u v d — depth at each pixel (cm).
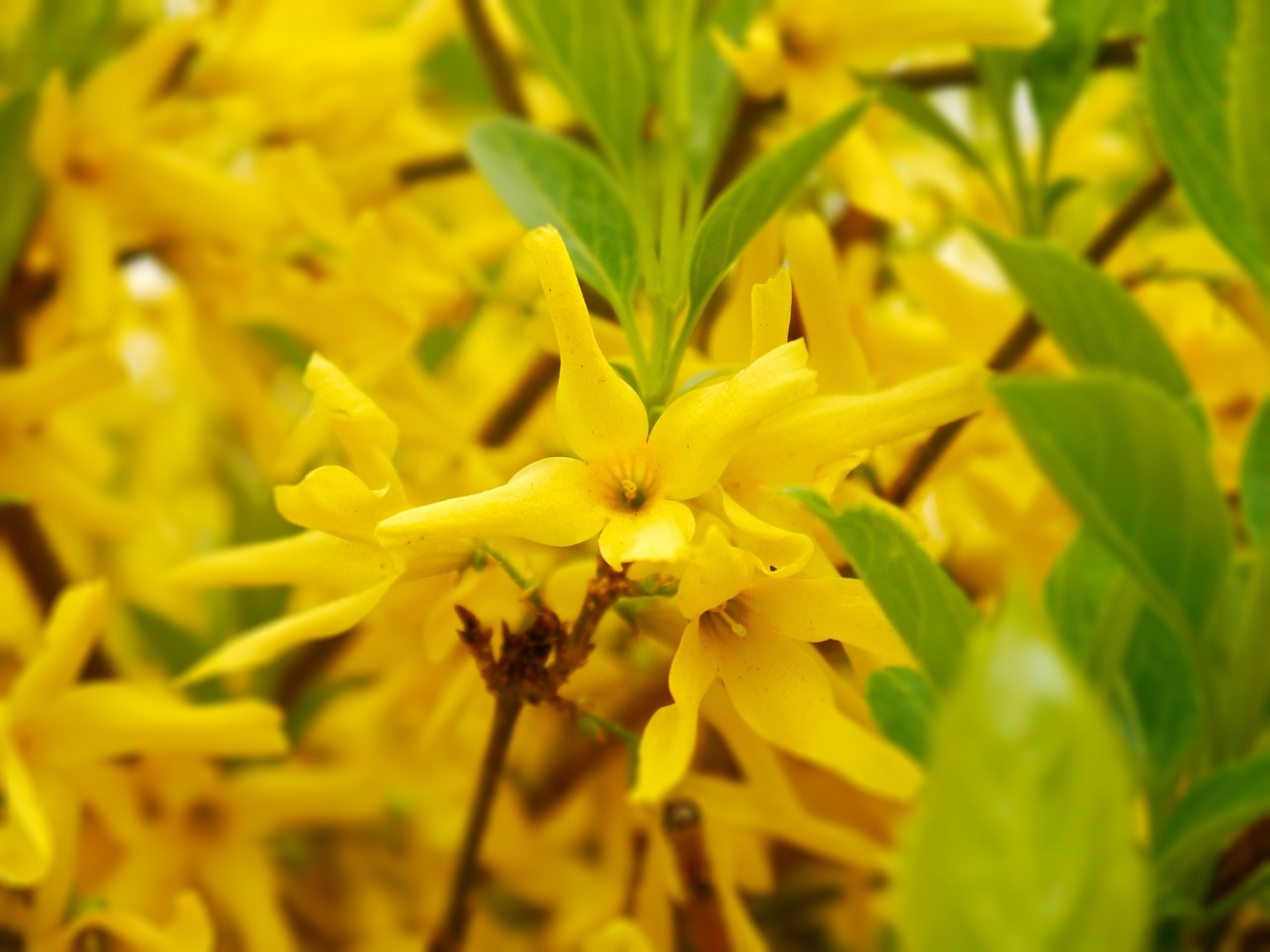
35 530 33
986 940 18
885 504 24
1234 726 24
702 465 22
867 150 30
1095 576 25
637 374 23
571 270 22
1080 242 33
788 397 22
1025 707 17
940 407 23
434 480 26
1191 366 31
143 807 31
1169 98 25
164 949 27
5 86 34
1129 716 25
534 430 30
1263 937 30
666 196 25
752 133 32
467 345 31
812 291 23
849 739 22
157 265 34
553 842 32
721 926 26
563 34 27
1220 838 23
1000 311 30
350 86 35
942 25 30
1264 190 24
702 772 29
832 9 30
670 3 29
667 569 22
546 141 26
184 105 34
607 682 24
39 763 28
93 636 28
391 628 25
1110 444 21
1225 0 25
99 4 34
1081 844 18
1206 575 22
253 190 32
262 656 24
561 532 22
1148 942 23
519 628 23
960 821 18
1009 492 30
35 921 28
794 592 22
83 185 32
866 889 32
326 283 32
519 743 30
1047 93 30
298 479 24
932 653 22
